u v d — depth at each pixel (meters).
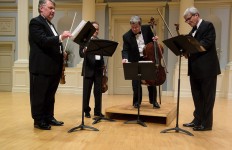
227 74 8.11
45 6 3.37
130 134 3.27
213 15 8.64
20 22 8.73
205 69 3.34
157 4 8.85
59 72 3.54
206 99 3.43
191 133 3.32
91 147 2.72
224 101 7.14
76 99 7.04
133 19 4.02
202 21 3.41
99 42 3.48
